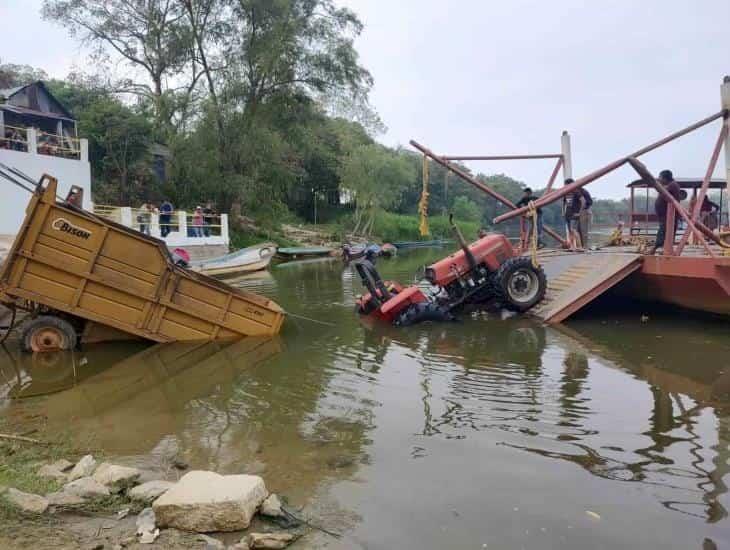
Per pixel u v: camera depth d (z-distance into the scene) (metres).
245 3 27.83
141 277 8.98
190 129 28.77
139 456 4.83
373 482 4.25
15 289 8.54
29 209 8.49
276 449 4.91
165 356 8.34
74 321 9.23
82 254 8.73
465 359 7.83
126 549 3.26
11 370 7.66
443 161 14.12
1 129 20.88
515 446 4.85
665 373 6.92
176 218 23.97
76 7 31.23
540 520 3.70
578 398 6.05
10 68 38.25
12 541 3.24
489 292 11.40
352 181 46.38
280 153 30.88
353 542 3.47
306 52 29.52
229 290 9.55
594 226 44.31
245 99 29.36
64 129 26.94
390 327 10.30
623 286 11.77
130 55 33.12
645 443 4.85
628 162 10.47
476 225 66.56
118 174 28.33
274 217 32.34
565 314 10.30
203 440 5.15
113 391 6.68
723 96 10.69
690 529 3.56
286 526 3.64
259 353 8.43
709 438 4.92
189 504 3.54
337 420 5.58
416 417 5.60
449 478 4.30
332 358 8.05
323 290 16.45
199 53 29.50
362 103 32.50
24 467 4.45
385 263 28.80
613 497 3.97
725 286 8.94
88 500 3.86
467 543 3.46
